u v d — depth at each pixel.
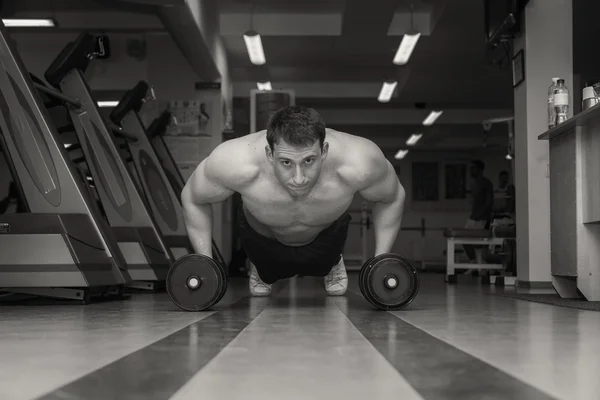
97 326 2.14
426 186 17.47
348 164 2.58
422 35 8.13
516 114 4.96
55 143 3.61
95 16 7.56
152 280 4.57
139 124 6.12
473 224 9.94
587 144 3.46
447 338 1.77
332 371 1.23
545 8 4.75
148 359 1.39
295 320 2.32
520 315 2.58
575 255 3.53
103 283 3.45
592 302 3.33
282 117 2.32
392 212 2.88
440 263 16.20
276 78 10.92
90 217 3.58
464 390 1.04
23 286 3.29
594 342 1.70
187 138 7.96
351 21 7.61
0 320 2.39
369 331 1.94
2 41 3.65
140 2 5.41
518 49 4.91
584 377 1.17
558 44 4.74
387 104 12.61
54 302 3.43
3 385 1.10
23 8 7.52
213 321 2.29
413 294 2.71
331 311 2.73
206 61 7.30
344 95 11.22
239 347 1.58
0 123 3.61
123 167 4.91
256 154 2.59
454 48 8.63
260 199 2.64
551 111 4.07
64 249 3.33
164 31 7.75
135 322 2.28
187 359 1.39
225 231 8.73
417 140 15.05
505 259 6.56
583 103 3.63
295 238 2.96
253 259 3.27
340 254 3.46
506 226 6.73
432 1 7.60
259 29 8.12
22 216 3.38
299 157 2.31
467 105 12.34
